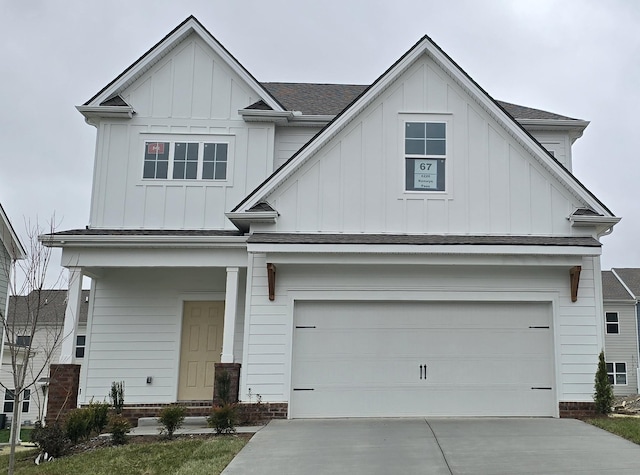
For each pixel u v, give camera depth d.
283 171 12.48
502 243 11.73
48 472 8.38
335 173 12.64
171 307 14.26
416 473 7.79
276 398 11.94
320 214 12.52
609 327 35.56
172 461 8.57
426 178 12.70
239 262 12.71
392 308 12.40
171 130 14.65
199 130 14.70
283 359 12.09
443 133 12.83
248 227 12.88
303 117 14.92
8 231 17.05
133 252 12.79
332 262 11.98
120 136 14.56
